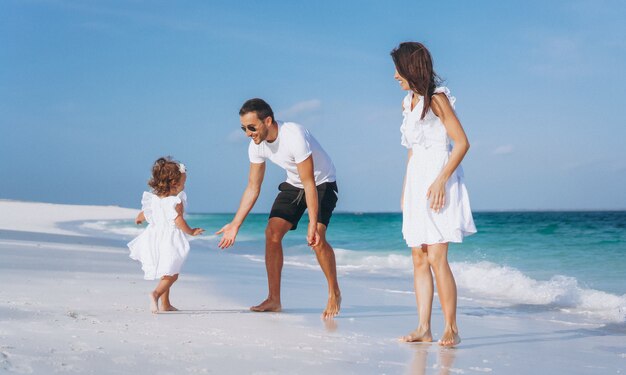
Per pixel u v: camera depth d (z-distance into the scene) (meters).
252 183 5.20
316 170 5.11
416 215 3.92
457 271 9.19
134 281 6.71
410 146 4.07
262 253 14.54
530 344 4.27
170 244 5.00
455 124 3.81
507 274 8.54
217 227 31.59
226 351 3.22
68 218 38.31
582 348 4.20
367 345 3.76
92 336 3.39
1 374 2.42
